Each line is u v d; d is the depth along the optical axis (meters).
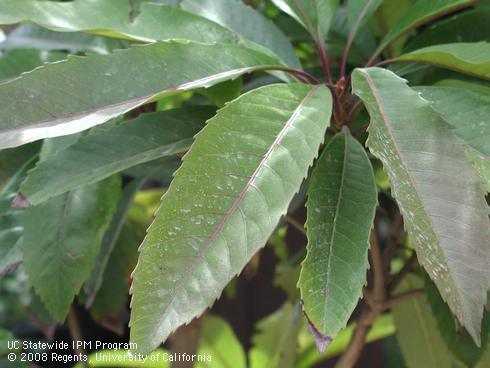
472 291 0.18
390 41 0.29
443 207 0.19
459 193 0.19
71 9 0.24
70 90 0.21
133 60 0.22
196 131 0.25
